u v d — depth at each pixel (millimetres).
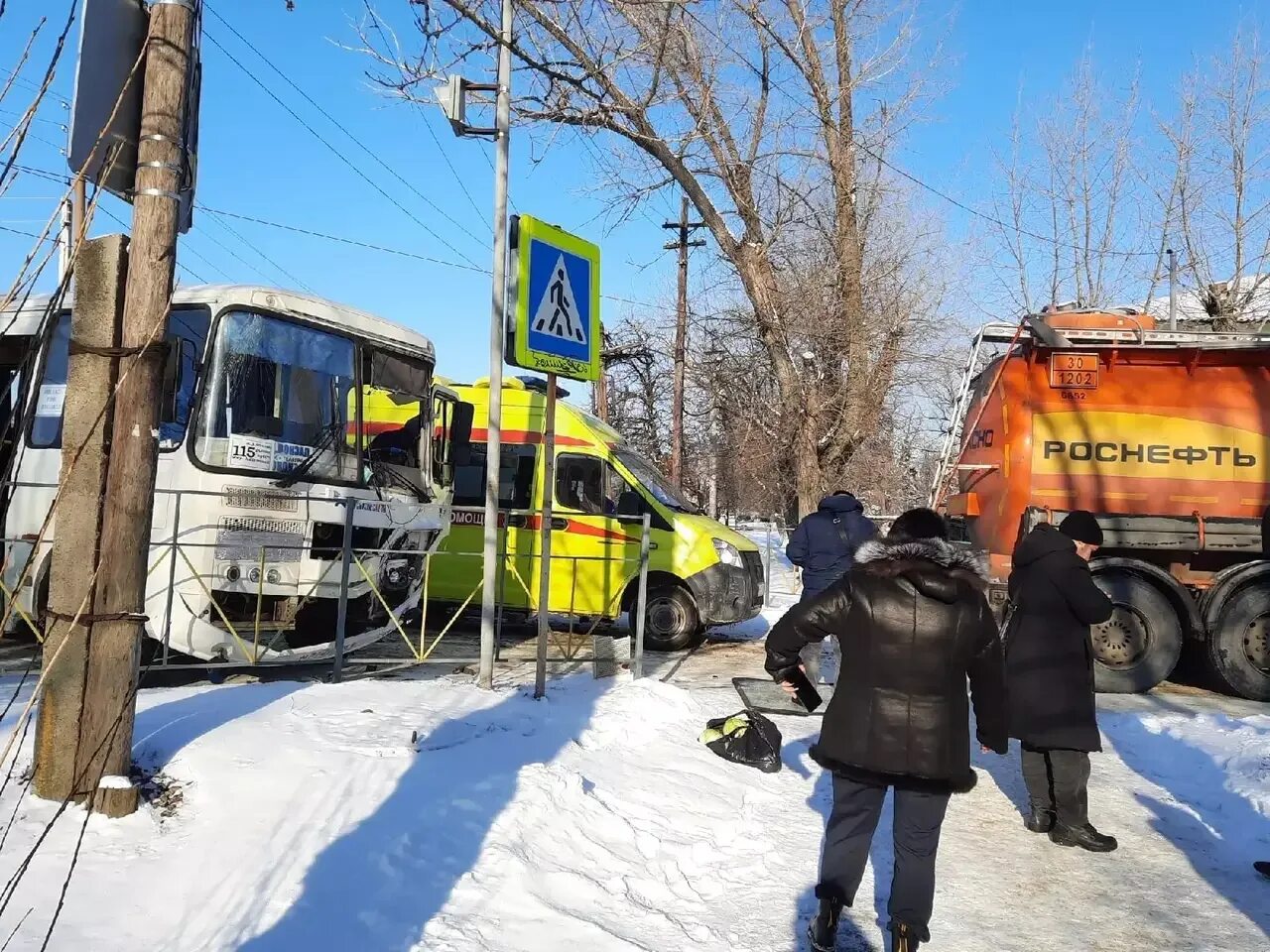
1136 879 4938
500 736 5559
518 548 11438
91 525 3973
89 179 2678
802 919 4242
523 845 4230
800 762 6586
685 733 6676
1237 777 6398
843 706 3834
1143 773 6848
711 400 24938
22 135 2250
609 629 12398
